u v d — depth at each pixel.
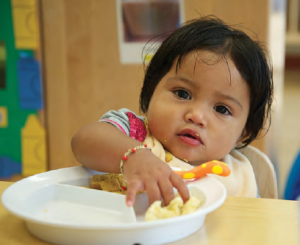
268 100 0.94
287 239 0.50
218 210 0.58
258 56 0.86
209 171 0.63
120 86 1.73
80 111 1.78
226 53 0.82
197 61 0.80
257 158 0.97
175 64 0.83
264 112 0.93
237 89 0.82
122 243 0.47
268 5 1.57
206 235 0.51
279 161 2.40
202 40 0.82
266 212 0.57
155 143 0.82
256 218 0.55
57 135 1.81
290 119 3.52
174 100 0.82
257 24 1.58
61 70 1.75
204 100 0.81
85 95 1.76
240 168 0.92
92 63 1.73
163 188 0.56
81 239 0.47
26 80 1.75
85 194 0.59
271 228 0.52
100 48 1.71
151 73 0.90
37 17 1.69
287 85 4.84
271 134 1.66
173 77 0.83
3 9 1.69
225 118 0.83
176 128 0.81
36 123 1.79
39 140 1.81
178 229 0.49
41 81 1.75
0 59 1.74
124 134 0.71
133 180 0.57
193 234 0.51
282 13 1.60
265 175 0.96
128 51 1.70
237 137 0.87
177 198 0.54
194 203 0.54
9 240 0.49
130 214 0.53
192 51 0.82
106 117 0.83
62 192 0.60
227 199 0.62
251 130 0.94
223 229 0.52
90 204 0.58
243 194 0.89
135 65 1.71
